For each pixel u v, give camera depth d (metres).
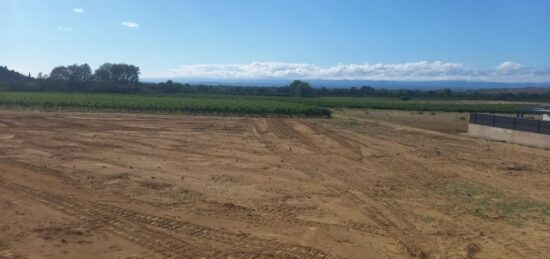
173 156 19.92
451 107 70.38
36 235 9.54
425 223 11.23
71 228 10.05
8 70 124.62
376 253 9.09
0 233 9.58
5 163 16.98
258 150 22.38
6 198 12.30
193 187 14.25
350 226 10.85
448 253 9.21
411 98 117.06
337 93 133.88
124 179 15.09
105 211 11.39
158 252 8.79
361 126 36.69
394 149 23.81
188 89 123.12
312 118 45.62
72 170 16.16
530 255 9.21
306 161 19.58
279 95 123.06
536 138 26.39
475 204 13.14
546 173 17.98
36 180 14.40
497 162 20.39
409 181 16.06
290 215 11.63
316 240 9.74
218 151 21.66
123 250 8.84
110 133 27.73
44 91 101.81
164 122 36.09
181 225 10.49
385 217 11.66
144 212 11.41
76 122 33.78
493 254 9.23
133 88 111.62
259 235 9.96
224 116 45.09
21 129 28.36
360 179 16.19
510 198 13.87
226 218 11.16
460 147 25.33
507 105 78.75
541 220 11.67
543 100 112.25
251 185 14.81
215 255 8.69
